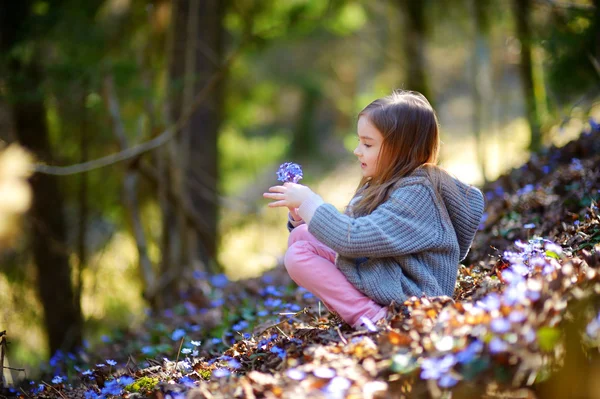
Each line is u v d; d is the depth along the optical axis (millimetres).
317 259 2771
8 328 8086
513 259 2617
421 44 10656
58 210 8625
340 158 18281
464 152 14617
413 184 2725
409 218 2672
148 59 8898
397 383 2080
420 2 10422
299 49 16062
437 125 2896
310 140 18062
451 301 2475
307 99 17609
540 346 1971
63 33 7723
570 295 2098
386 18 12398
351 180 16328
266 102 12844
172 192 8305
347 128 19266
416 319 2309
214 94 9664
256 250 10945
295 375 2123
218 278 6164
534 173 5449
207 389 2322
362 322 2658
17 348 8266
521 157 7977
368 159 2867
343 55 16875
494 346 1871
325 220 2668
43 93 7062
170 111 8297
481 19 9148
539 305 2117
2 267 8547
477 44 9812
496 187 5621
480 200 2887
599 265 2336
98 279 9469
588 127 5965
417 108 2832
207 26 9203
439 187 2762
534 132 7367
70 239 9312
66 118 8312
